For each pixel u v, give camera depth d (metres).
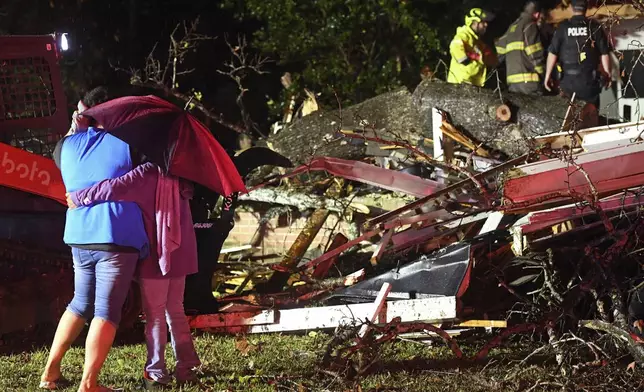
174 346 5.90
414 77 15.10
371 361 5.99
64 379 5.86
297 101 14.48
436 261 6.91
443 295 6.84
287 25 14.83
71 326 5.68
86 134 5.64
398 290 7.02
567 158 6.79
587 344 5.93
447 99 9.70
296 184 10.01
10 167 6.88
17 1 15.36
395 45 15.25
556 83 11.54
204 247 7.28
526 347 6.80
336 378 5.66
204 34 17.44
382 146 9.93
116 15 16.69
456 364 6.31
